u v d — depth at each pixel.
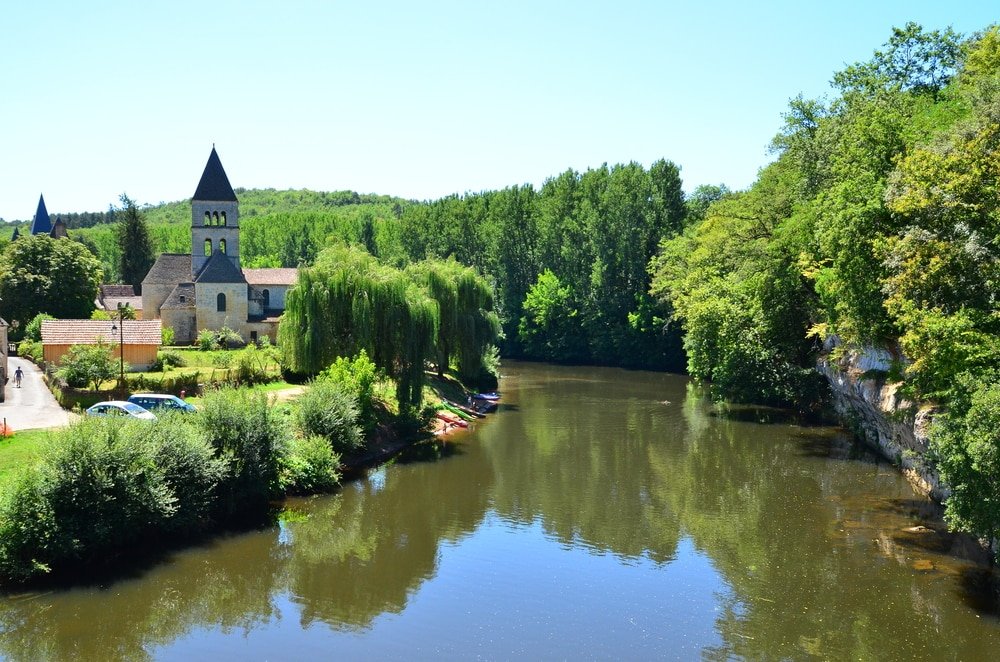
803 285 53.59
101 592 25.30
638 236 98.50
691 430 53.84
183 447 30.16
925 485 36.09
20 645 22.00
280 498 35.97
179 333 86.81
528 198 116.25
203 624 23.84
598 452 47.34
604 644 22.47
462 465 43.97
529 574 27.97
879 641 22.00
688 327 66.62
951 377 25.56
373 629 23.56
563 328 107.25
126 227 132.75
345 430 41.38
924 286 27.69
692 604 25.14
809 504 35.41
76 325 61.50
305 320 47.41
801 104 55.94
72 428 27.16
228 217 90.62
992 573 26.56
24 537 24.80
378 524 33.62
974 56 35.59
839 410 54.09
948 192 26.94
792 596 25.41
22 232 159.62
